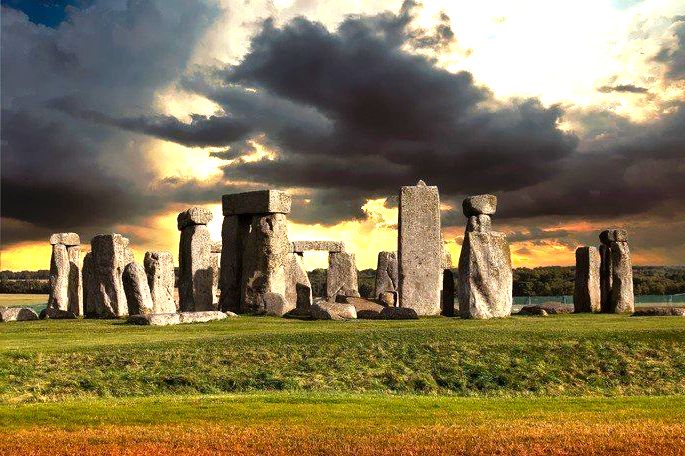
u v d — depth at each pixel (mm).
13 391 21266
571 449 13797
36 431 15242
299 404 18094
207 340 28359
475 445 14055
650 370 23844
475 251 36156
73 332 33094
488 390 22484
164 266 44188
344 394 20688
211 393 21625
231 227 46188
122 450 13859
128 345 27422
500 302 36156
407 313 36938
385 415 16750
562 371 23875
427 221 41312
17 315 42719
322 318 37344
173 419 16297
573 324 30969
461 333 28172
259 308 42719
